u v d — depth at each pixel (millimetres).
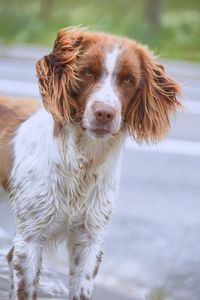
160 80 5496
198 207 9695
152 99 5449
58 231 5770
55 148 5496
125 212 9344
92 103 5148
